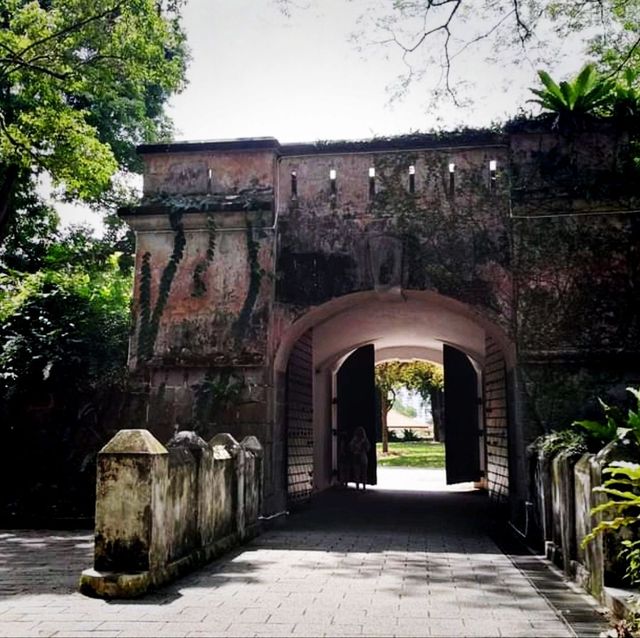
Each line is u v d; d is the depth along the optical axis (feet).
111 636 14.55
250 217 35.09
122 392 38.58
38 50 42.70
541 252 33.17
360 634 14.87
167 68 44.68
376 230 34.78
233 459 27.84
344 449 57.11
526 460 31.24
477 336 46.78
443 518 37.52
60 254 56.80
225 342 34.71
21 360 39.04
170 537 20.74
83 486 37.93
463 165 34.71
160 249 36.04
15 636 14.48
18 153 45.11
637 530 17.47
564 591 19.58
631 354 31.76
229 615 16.39
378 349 64.64
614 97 33.30
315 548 27.25
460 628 15.44
